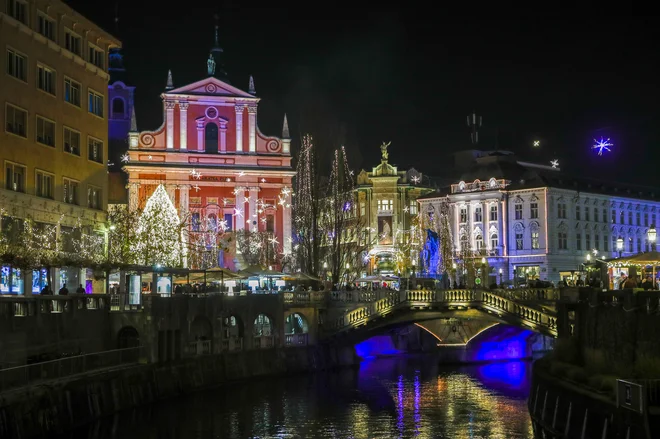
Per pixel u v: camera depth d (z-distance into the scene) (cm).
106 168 7938
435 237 10031
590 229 13762
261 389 6406
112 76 14438
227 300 6788
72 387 4650
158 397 5728
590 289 4881
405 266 11656
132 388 5397
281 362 7219
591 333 4575
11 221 6328
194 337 6506
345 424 5184
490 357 8344
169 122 10725
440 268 12062
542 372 4691
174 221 8419
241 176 10831
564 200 13338
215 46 11719
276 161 11000
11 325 4906
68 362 4725
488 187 13562
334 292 7850
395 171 14262
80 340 5688
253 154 10906
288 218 10956
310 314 7656
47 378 4472
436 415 5444
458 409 5644
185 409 5534
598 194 13862
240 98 10912
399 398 6059
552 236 13088
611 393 3741
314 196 9619
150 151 10644
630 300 4069
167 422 5106
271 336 7262
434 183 15162
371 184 14275
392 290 7900
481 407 5716
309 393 6259
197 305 6431
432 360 8481
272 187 10975
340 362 7862
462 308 7150
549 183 13088
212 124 10881
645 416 3238
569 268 13338
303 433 4941
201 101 10819
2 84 6284
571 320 5094
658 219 15275
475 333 8131
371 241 13250
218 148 10856
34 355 5100
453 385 6675
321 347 7669
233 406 5688
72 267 6644
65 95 7244
